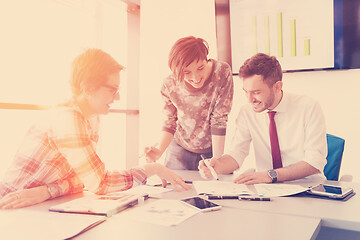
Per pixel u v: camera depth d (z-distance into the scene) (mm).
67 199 1047
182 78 1527
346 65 2201
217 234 701
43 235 679
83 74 1007
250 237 683
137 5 2992
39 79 2158
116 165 2947
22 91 2053
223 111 1738
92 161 1004
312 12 2283
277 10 2396
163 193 1125
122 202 926
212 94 1726
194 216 842
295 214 854
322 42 2268
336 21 2211
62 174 1110
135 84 3031
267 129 1604
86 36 2562
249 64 1427
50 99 2229
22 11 2049
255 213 866
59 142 990
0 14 1921
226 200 1018
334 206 933
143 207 931
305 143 1488
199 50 1493
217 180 1359
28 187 1054
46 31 2209
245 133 1656
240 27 2537
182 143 1892
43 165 1048
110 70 1023
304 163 1351
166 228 745
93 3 2564
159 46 2975
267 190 1136
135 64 3027
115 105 2992
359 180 2230
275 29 2416
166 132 1876
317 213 862
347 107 2250
